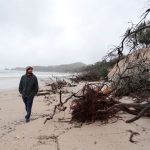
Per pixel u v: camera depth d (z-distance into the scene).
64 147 3.54
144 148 3.34
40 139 3.96
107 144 3.54
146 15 3.88
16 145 3.73
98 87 5.04
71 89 11.93
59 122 4.90
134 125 4.32
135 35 4.14
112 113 4.79
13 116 5.95
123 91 6.61
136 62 6.18
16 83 22.36
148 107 3.57
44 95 10.12
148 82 6.44
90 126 4.45
